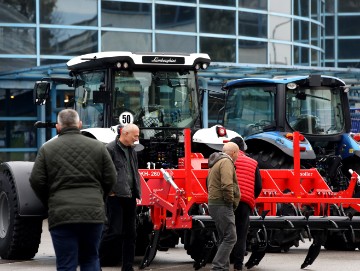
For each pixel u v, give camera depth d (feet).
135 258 52.13
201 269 46.47
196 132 52.47
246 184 43.29
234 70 92.12
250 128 63.67
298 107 62.08
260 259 46.78
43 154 32.12
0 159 97.04
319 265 48.26
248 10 105.29
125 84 52.90
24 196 49.21
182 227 45.11
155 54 52.95
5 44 94.99
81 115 54.90
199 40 101.45
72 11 96.78
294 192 50.03
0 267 47.16
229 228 41.60
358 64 139.44
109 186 32.65
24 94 97.66
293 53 110.73
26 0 95.45
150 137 52.80
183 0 100.58
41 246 57.77
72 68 55.16
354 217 48.44
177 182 47.50
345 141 62.49
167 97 53.42
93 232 31.94
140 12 98.53
